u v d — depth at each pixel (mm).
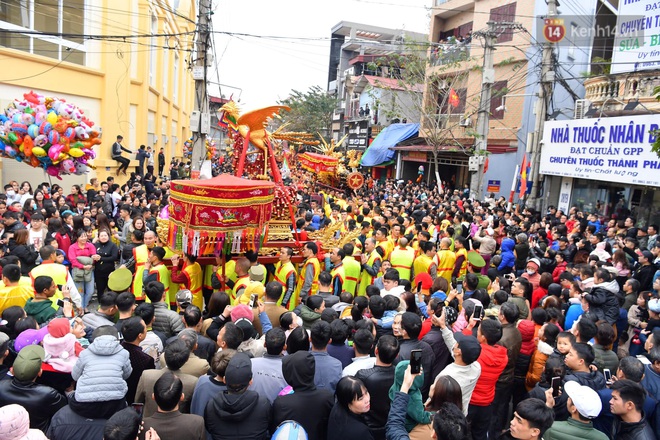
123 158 20656
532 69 23406
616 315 7129
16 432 3336
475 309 5902
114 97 20688
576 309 7387
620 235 12391
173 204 8016
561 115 22703
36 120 11453
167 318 6238
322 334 4809
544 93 18125
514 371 6363
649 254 9578
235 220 7918
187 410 4578
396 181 30891
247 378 3996
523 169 19609
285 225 10492
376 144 35250
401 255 10055
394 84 36438
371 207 16938
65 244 9812
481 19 27906
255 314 6266
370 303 6082
